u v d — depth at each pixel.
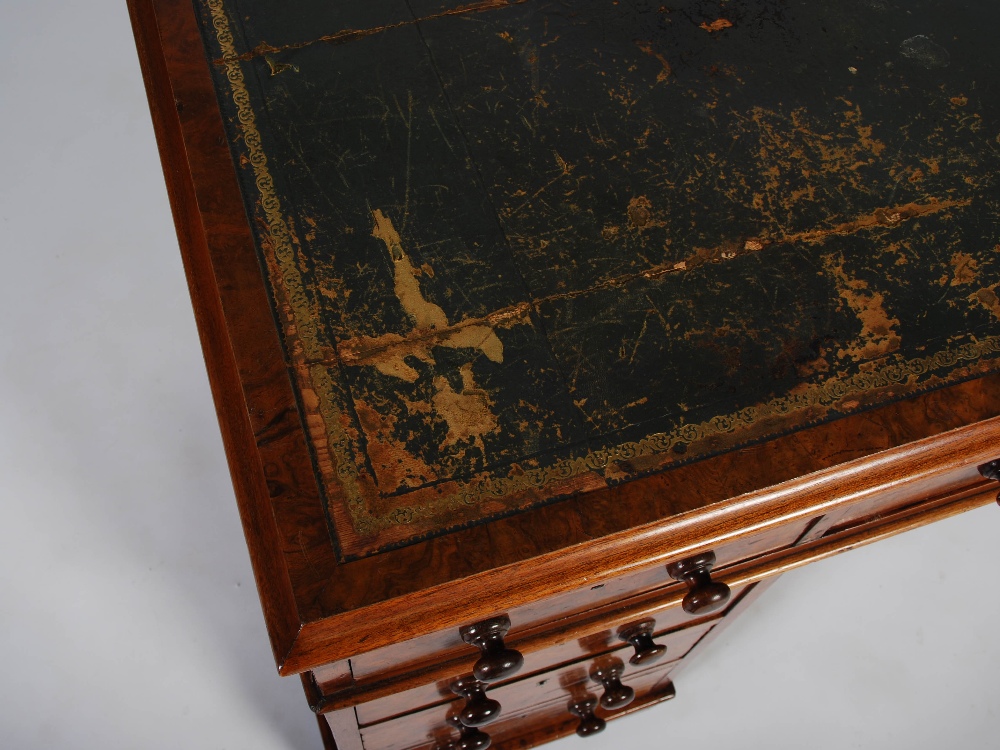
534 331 1.14
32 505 2.00
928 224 1.24
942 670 2.01
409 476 1.04
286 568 0.99
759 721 1.95
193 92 1.27
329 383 1.09
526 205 1.22
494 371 1.11
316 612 0.96
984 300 1.19
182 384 2.14
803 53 1.38
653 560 1.04
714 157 1.27
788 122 1.31
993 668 2.02
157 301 2.22
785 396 1.12
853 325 1.17
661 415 1.10
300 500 1.02
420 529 1.02
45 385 2.11
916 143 1.31
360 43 1.33
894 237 1.23
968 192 1.27
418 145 1.25
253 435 1.05
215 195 1.19
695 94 1.32
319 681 1.10
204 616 1.95
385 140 1.25
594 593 1.19
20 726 1.82
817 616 2.06
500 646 1.12
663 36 1.37
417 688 1.29
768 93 1.33
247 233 1.17
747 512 1.07
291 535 1.00
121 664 1.89
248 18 1.33
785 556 1.36
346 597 0.97
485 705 1.28
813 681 1.99
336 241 1.17
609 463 1.07
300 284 1.14
